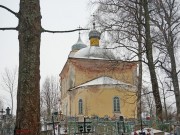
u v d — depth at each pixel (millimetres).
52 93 54469
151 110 27234
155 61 17141
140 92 20281
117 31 18344
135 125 14133
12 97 28906
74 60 37344
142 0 16969
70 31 5387
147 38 16625
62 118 22922
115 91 32750
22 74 4863
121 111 32219
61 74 47000
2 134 16172
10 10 5090
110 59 18469
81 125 13891
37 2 5184
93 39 40438
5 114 23266
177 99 18641
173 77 18922
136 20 17703
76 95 35031
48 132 13883
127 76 32125
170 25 19219
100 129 13828
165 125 13516
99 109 32500
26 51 4934
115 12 18344
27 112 4703
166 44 19078
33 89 4824
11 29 5156
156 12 18250
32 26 5020
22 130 4617
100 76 36281
